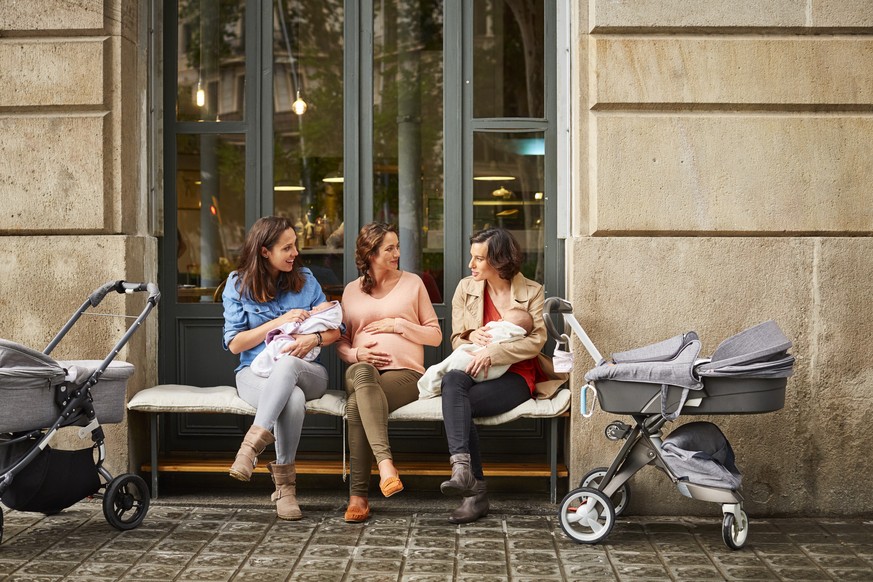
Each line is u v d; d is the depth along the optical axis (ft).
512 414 16.11
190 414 18.28
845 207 16.34
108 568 13.17
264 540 14.55
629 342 16.39
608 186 16.38
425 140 18.29
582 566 13.43
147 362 17.76
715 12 16.25
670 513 16.44
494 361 15.85
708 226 16.35
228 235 18.47
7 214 16.94
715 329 16.35
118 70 16.94
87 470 14.75
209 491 17.62
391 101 18.33
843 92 16.29
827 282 16.30
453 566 13.38
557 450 17.47
